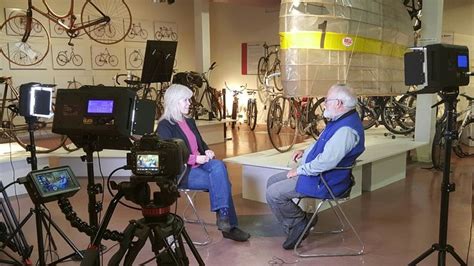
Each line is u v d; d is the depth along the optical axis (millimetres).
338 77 4555
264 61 10844
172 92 3357
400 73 5586
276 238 3494
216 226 3773
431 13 6137
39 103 2678
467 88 7797
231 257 3131
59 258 3096
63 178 2363
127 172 5559
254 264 3012
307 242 3418
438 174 5684
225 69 11898
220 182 3328
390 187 5074
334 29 4438
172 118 3342
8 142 5957
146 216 1812
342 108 3062
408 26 5781
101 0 9578
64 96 1850
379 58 5098
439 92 2621
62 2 8992
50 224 3178
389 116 7180
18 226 2891
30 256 3143
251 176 4516
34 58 8633
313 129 6309
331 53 4465
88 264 1736
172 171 1711
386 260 3055
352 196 4656
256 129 10367
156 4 10602
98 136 1872
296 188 3117
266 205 4371
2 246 2939
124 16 9984
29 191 2287
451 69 2514
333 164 2971
